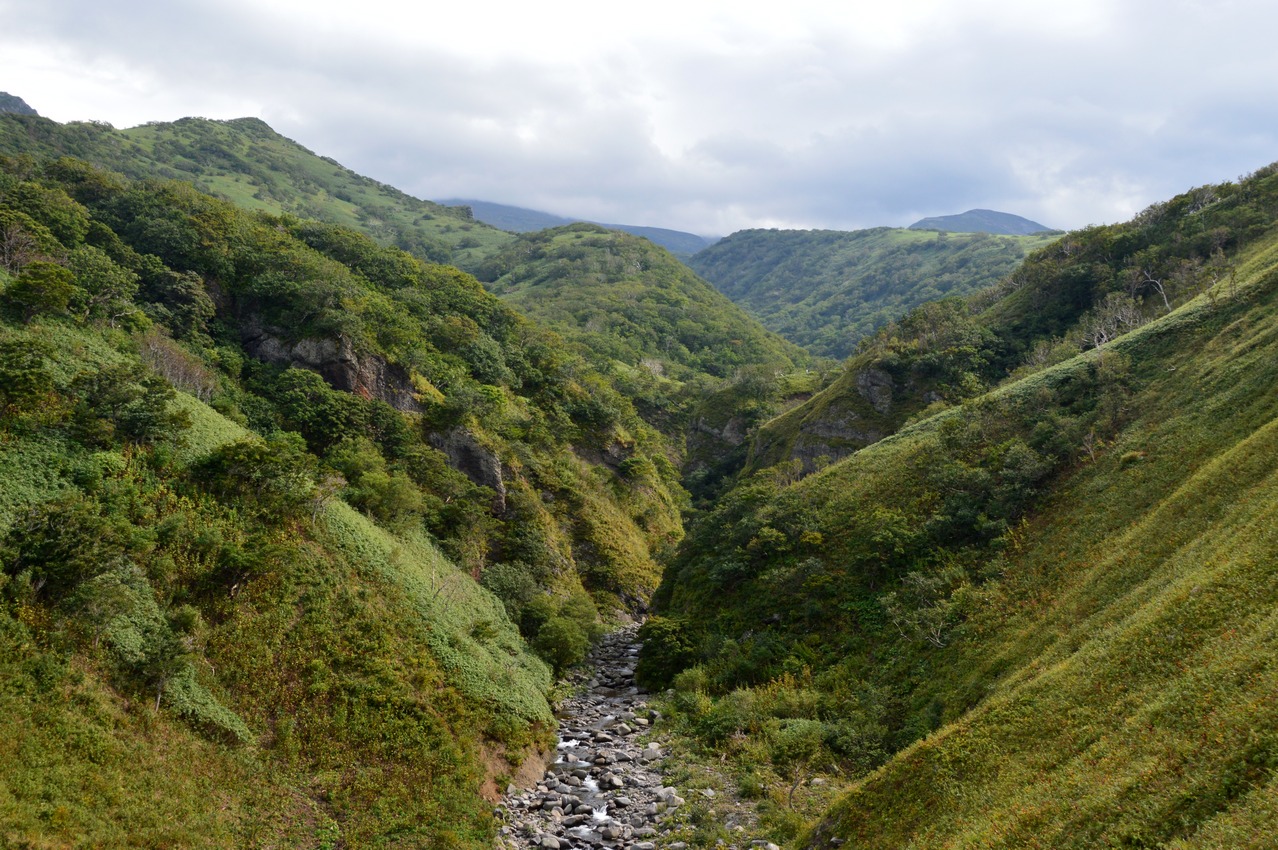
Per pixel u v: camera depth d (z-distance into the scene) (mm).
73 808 24156
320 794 31719
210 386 65562
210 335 80625
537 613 62250
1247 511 34375
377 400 78375
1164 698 24266
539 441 95125
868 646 50250
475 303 114500
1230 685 22453
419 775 34812
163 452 42094
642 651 63000
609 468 110062
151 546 35438
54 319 54656
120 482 38125
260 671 35125
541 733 44375
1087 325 98812
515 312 123500
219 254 86250
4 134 177500
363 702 36938
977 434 65375
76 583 30016
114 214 92375
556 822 35531
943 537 55219
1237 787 18703
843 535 62594
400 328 89438
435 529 68062
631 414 129375
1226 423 46656
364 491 57594
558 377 114312
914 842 25609
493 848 32344
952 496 58500
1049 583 44250
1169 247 106375
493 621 56656
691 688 53188
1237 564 28984
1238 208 105375
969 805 25672
